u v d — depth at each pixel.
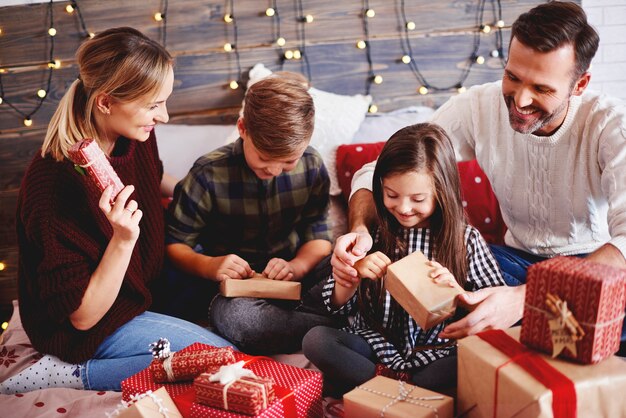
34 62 2.51
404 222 1.63
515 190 1.85
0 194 2.58
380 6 2.60
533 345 1.26
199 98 2.60
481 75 2.68
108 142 1.75
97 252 1.70
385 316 1.69
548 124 1.70
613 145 1.62
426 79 2.67
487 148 1.89
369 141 2.49
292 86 1.75
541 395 1.13
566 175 1.74
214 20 2.55
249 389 1.30
